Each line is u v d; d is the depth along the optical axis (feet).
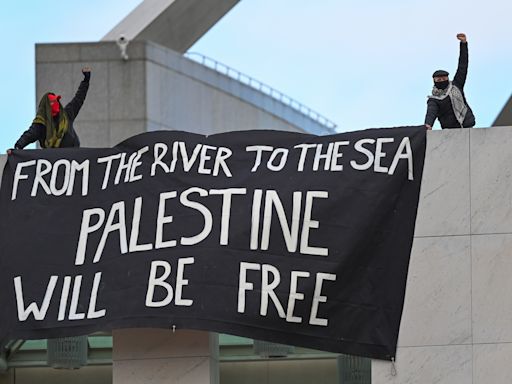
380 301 60.13
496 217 61.05
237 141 62.69
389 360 59.98
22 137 66.39
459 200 61.21
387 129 61.98
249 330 59.82
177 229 61.46
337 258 60.23
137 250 61.57
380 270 60.39
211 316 60.03
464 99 66.28
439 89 65.92
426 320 60.34
